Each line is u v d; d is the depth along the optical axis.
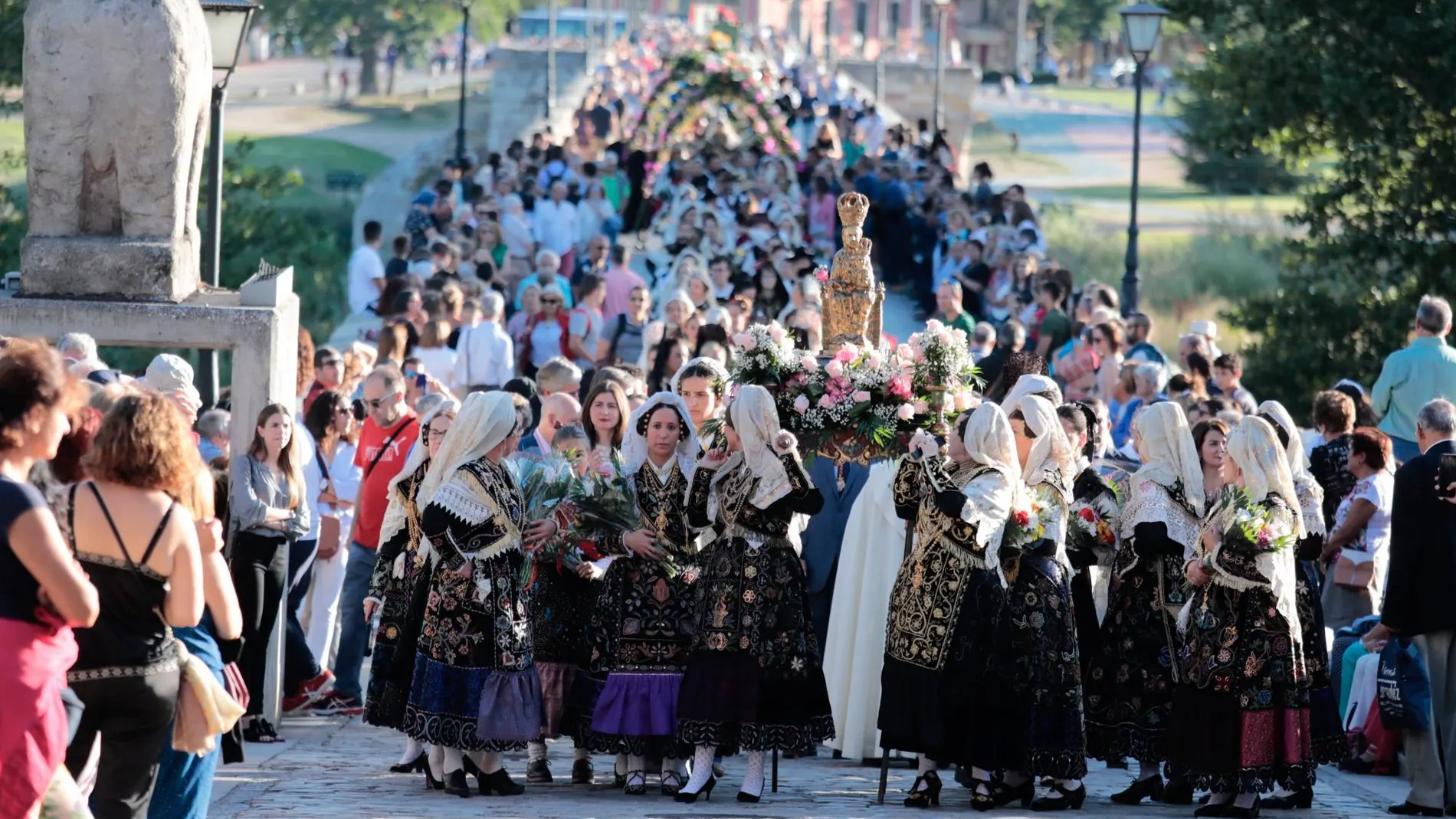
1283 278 66.62
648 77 125.44
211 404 32.72
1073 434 23.28
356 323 56.06
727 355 36.09
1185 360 38.25
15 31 65.38
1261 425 21.44
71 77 24.97
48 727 13.98
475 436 21.08
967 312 63.88
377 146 192.75
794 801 21.33
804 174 92.19
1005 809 21.27
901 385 22.59
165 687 15.21
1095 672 22.97
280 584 25.16
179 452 15.16
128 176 25.31
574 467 22.19
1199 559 21.44
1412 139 59.69
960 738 20.81
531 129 122.38
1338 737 22.44
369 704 23.62
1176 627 22.39
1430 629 22.27
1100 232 129.50
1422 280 61.44
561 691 22.69
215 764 17.27
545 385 28.31
